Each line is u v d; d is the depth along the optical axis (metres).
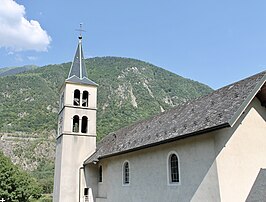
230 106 15.47
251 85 15.85
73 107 34.72
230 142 15.79
